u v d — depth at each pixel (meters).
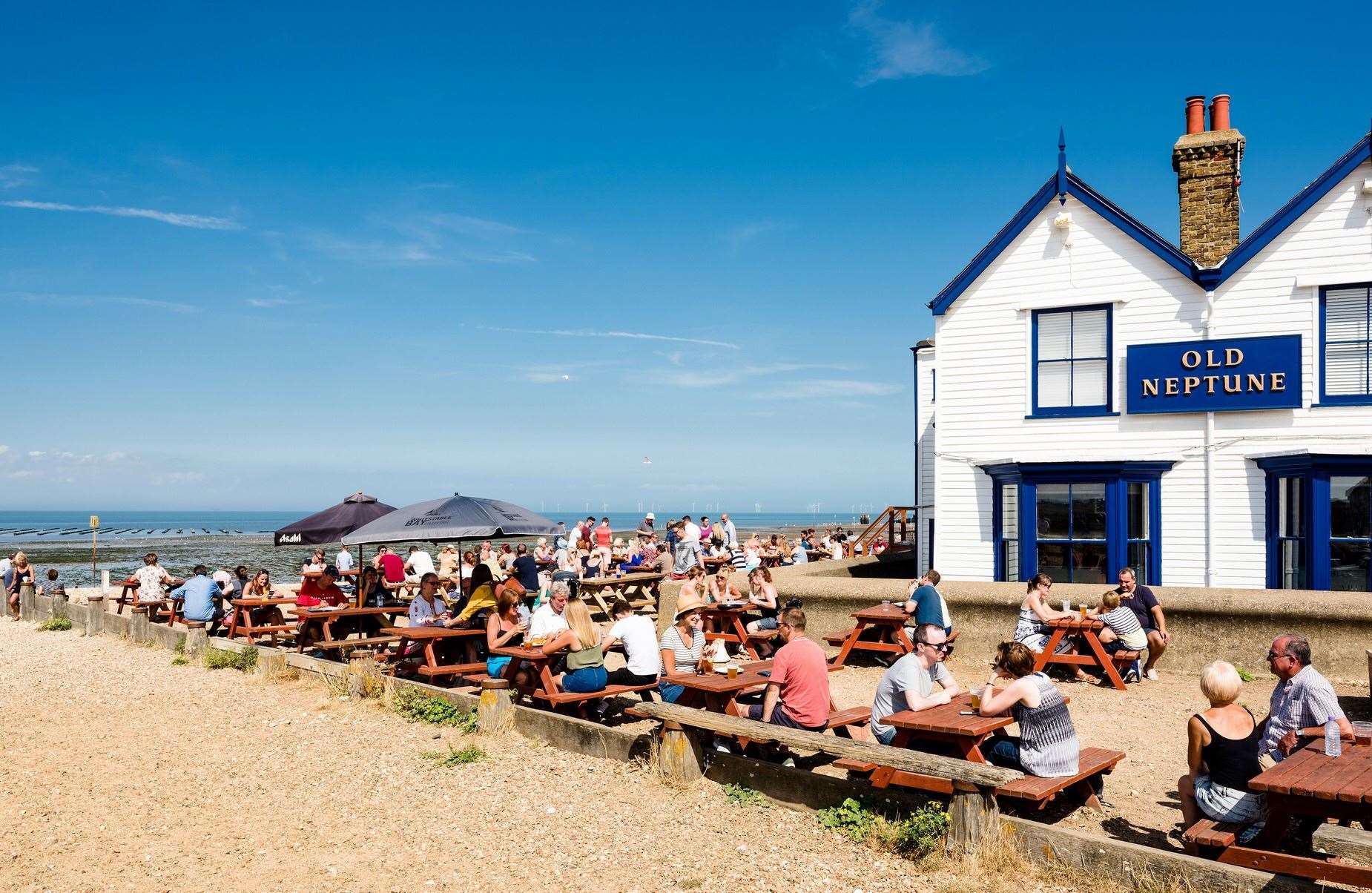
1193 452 15.22
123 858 6.73
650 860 6.38
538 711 9.28
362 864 6.52
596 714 10.24
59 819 7.57
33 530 162.12
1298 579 14.31
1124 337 15.72
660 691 9.73
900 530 25.81
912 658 7.69
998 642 13.85
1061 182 16.00
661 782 7.84
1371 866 5.20
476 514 14.33
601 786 7.85
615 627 10.66
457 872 6.33
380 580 17.30
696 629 10.36
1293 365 14.55
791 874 6.05
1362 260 14.33
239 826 7.34
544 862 6.44
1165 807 7.33
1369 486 13.65
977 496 16.62
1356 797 5.14
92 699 12.12
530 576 17.61
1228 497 14.97
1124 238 15.77
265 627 15.81
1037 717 6.79
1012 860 5.90
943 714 7.25
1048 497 15.83
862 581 15.13
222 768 8.84
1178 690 11.74
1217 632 12.64
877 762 6.50
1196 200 16.27
